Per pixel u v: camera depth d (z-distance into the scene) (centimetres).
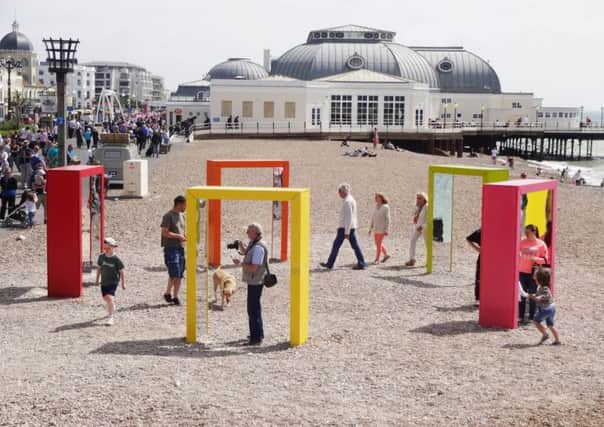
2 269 1947
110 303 1470
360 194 3391
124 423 966
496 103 11662
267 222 2695
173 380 1130
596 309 1623
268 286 1346
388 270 2009
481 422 980
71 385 1096
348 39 11094
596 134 11581
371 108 8819
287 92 8575
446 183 1975
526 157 11538
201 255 1430
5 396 1045
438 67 12025
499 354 1288
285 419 988
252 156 5247
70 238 1673
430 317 1552
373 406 1040
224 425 965
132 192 3250
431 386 1121
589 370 1199
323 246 2319
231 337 1402
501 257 1466
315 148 6244
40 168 2641
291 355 1284
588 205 3403
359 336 1401
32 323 1468
